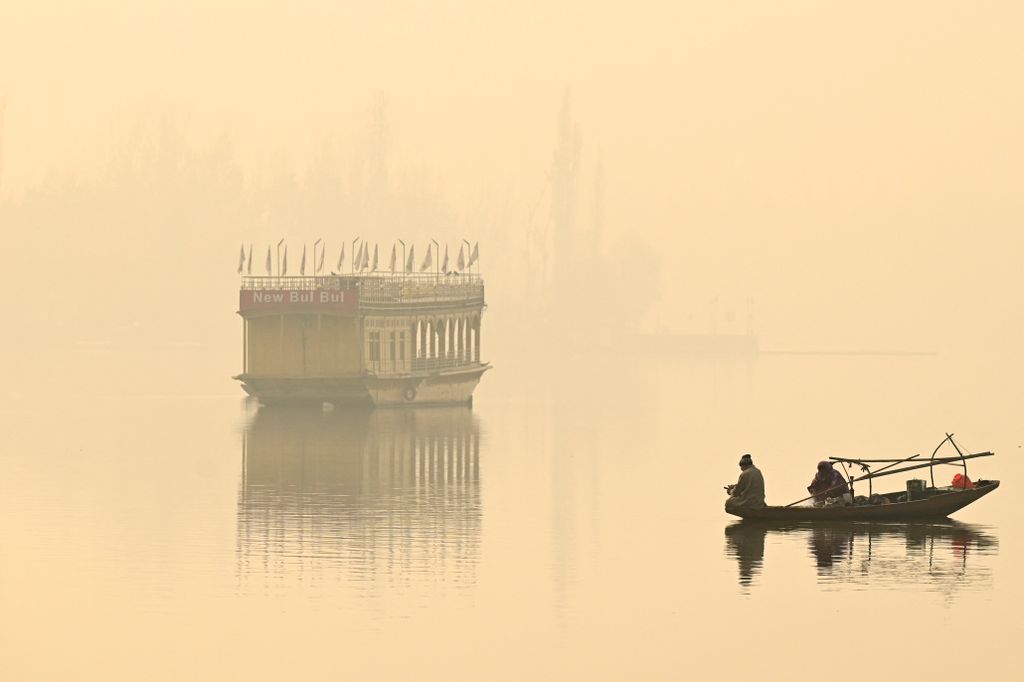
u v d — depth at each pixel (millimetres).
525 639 151750
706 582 177375
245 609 162125
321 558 189250
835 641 151875
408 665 142875
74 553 191500
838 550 197125
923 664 144500
